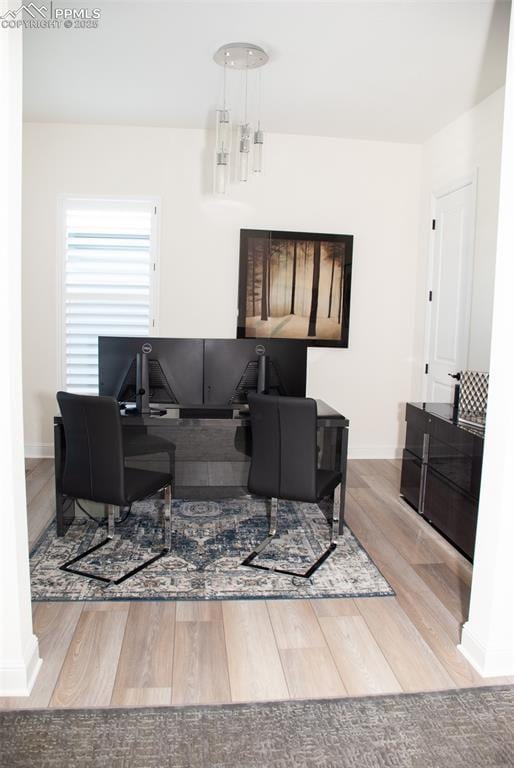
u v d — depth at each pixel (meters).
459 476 3.15
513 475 2.03
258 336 5.00
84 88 3.91
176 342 3.18
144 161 4.81
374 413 5.24
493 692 2.00
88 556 2.98
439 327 4.64
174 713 1.85
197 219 4.90
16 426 1.91
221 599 2.58
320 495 2.86
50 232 4.81
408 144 5.02
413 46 3.17
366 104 4.07
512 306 1.98
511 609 2.09
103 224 4.85
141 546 3.12
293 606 2.54
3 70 1.74
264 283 4.96
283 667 2.11
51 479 4.31
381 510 3.81
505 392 2.02
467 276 4.12
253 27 3.00
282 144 4.89
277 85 3.77
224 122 3.58
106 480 2.72
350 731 1.80
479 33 3.01
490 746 1.75
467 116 4.15
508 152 2.00
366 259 5.09
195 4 2.79
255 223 4.95
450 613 2.53
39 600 2.53
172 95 4.01
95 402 2.62
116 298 4.92
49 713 1.84
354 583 2.76
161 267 4.91
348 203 5.01
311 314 5.03
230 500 3.86
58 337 4.90
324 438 3.44
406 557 3.08
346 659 2.16
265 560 2.99
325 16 2.87
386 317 5.16
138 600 2.56
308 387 5.16
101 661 2.11
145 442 3.37
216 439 3.45
